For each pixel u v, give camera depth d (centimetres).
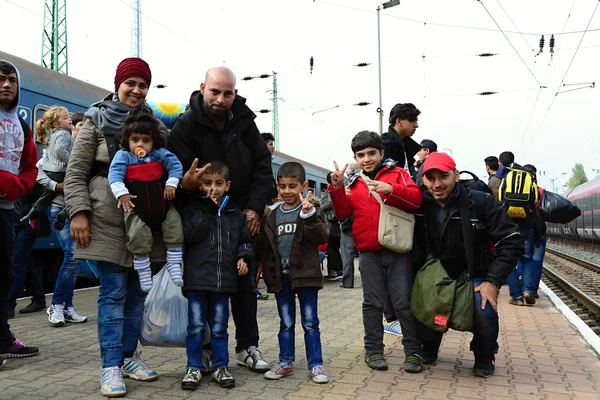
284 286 392
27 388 349
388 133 522
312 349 385
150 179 341
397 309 415
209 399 335
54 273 881
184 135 389
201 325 363
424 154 618
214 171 368
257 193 404
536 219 733
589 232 2653
